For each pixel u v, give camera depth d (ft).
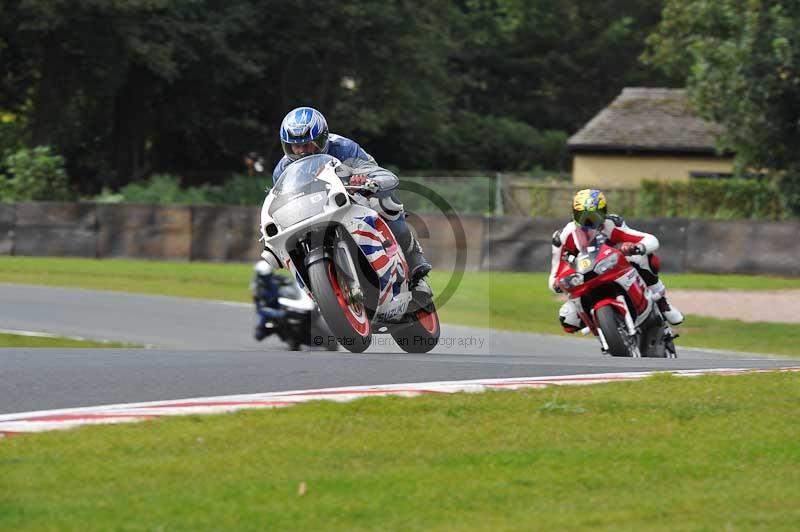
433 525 48.88
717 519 50.01
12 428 62.95
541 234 287.07
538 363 90.63
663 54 522.47
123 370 80.84
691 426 67.00
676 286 248.32
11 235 302.04
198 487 53.42
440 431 64.49
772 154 334.44
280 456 58.85
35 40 436.76
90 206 301.02
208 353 91.56
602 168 472.44
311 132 90.63
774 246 277.85
